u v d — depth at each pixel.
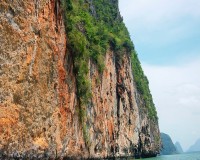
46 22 27.64
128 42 75.81
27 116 23.80
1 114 21.00
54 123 28.28
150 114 111.94
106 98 57.03
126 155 69.88
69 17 33.72
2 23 21.95
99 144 48.91
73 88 34.53
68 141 32.03
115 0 78.94
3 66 21.70
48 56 27.61
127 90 74.75
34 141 24.61
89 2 59.31
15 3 23.41
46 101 26.94
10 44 22.53
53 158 27.88
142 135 94.06
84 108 39.09
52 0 29.14
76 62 35.12
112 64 63.94
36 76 25.39
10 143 21.52
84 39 37.91
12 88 22.33
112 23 72.69
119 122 67.25
